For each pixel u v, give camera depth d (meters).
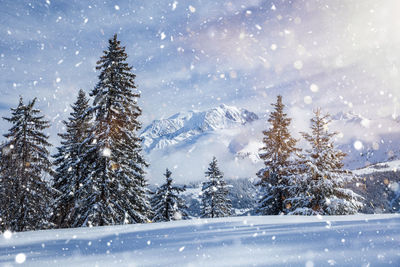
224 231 4.59
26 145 20.09
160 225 7.14
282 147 22.36
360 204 15.62
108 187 14.96
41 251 3.84
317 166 17.75
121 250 3.40
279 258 2.21
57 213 19.73
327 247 2.48
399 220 4.25
